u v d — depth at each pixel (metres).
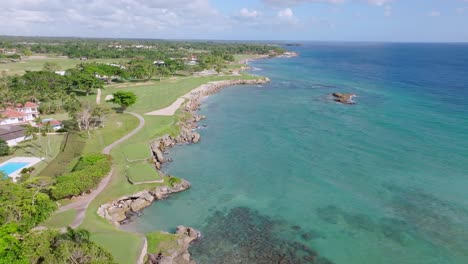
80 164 67.19
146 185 63.50
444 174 70.75
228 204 60.22
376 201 60.84
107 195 59.03
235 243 49.16
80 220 50.78
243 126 107.19
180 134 95.12
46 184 57.12
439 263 45.66
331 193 63.75
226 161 79.12
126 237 46.97
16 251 35.66
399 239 50.47
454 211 57.44
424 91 159.50
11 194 48.53
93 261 35.03
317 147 87.44
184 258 45.03
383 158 79.50
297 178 70.12
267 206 59.47
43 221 47.88
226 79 193.75
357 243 49.56
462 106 127.88
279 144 90.12
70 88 148.00
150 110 118.44
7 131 88.06
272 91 168.25
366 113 120.62
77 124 97.50
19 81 133.12
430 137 93.19
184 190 65.19
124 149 80.19
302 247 48.47
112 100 113.50
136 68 189.88
